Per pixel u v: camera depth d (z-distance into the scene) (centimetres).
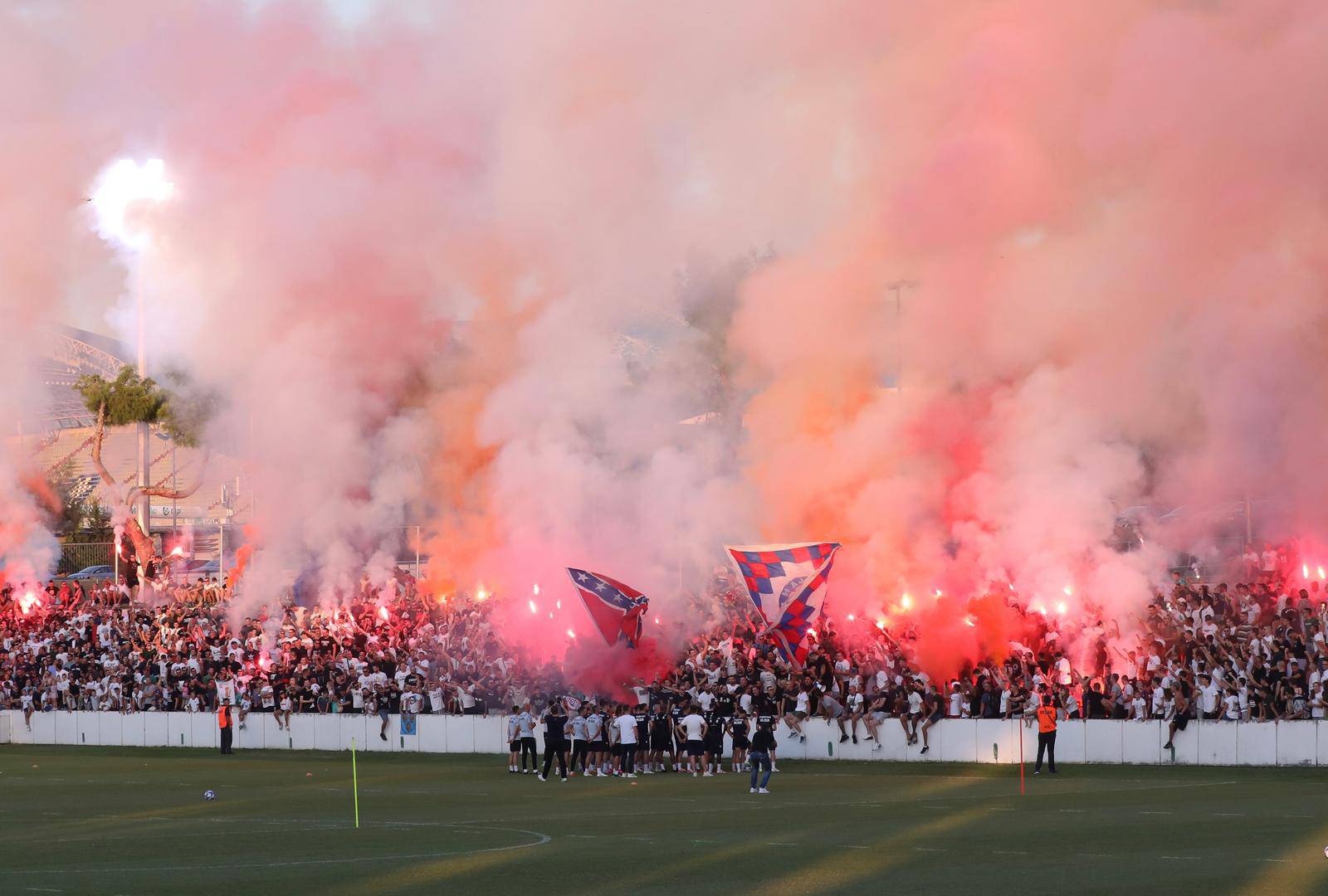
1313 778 3606
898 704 4419
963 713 4428
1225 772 3850
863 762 4475
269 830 2875
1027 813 2961
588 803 3388
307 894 2022
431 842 2617
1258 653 4053
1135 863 2184
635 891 2014
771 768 3934
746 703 4481
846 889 1992
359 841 2650
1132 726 4116
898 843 2498
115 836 2819
